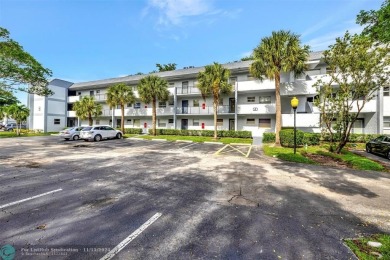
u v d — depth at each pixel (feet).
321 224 13.12
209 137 79.87
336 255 9.89
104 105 115.96
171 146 55.88
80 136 69.21
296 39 52.03
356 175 25.86
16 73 51.55
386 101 60.49
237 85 77.77
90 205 15.66
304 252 10.11
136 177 24.09
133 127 108.78
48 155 38.88
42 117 114.93
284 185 21.57
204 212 14.73
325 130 52.03
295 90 68.13
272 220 13.60
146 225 12.67
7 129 132.87
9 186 19.95
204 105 87.66
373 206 16.19
